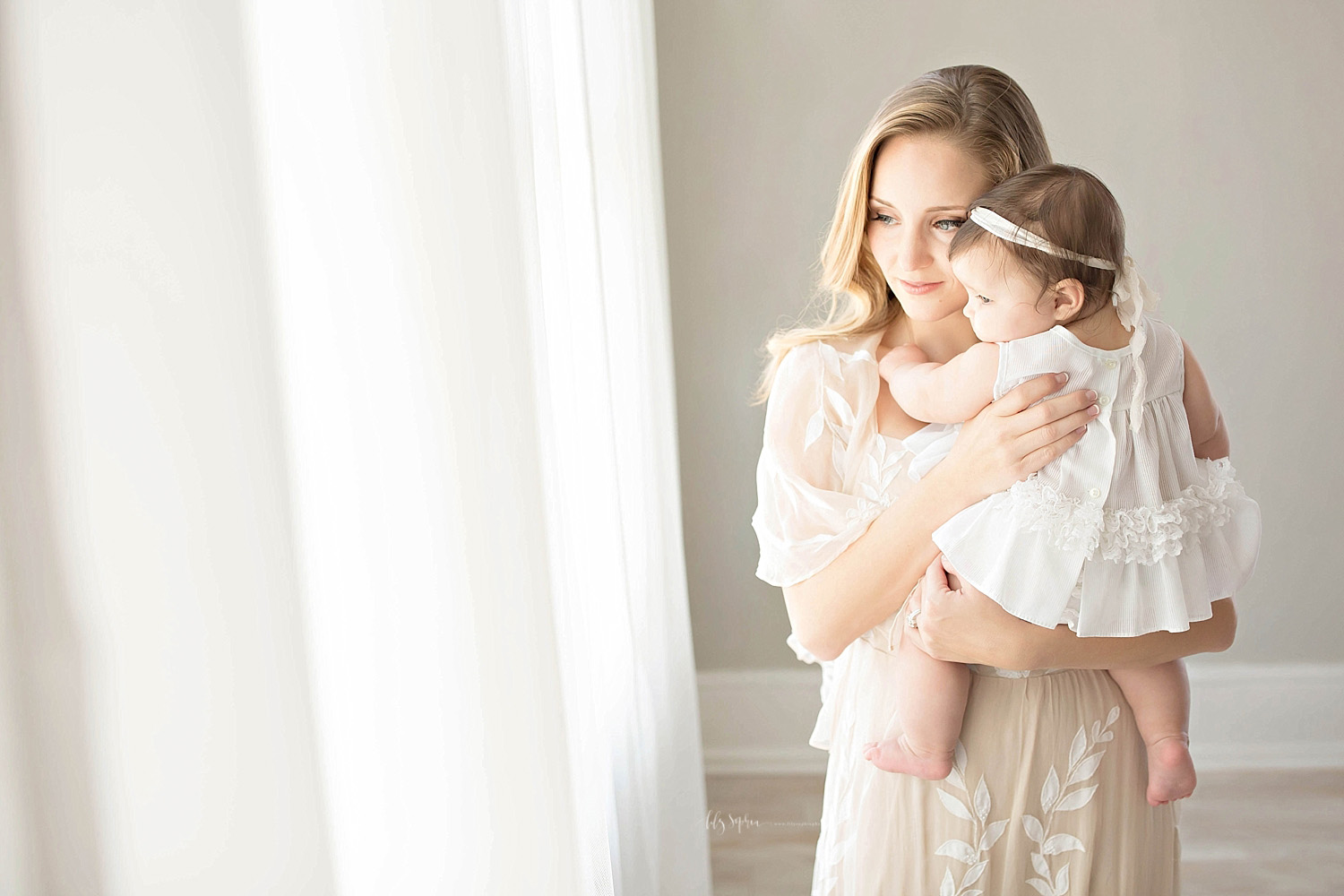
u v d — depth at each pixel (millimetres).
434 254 593
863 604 1118
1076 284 1062
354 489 531
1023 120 1161
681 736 2164
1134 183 2830
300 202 501
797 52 2893
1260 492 2926
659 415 2141
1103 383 1068
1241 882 2361
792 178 2949
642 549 1847
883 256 1211
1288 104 2758
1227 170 2799
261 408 385
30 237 307
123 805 326
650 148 2289
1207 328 2875
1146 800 1130
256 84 422
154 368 343
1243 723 2975
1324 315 2840
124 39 337
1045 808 1087
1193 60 2760
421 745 574
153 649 337
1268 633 2965
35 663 303
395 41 572
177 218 354
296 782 392
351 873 521
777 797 2949
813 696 3119
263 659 380
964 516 1073
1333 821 2633
